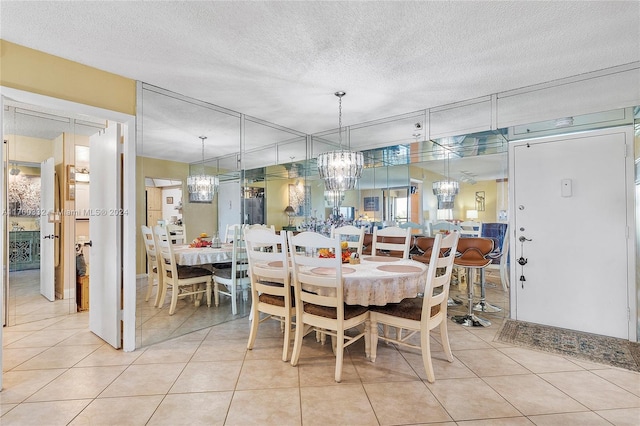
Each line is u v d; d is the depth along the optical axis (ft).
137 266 9.80
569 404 6.29
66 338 9.97
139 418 5.92
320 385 7.02
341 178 12.41
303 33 7.20
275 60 8.46
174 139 11.18
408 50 7.98
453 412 6.04
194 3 6.11
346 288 7.46
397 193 15.76
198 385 7.05
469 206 13.10
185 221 11.71
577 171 10.13
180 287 12.19
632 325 9.29
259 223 14.83
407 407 6.20
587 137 9.95
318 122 14.19
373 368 7.80
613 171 9.57
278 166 15.74
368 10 6.41
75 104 8.29
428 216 14.65
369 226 16.65
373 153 15.75
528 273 11.05
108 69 8.84
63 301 13.78
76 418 5.93
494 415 5.95
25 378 7.43
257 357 8.48
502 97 10.87
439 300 7.77
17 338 9.98
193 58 8.30
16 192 14.70
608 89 9.69
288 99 11.31
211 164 12.63
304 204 16.99
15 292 15.05
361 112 12.78
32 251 15.53
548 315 10.65
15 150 13.96
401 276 7.62
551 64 8.79
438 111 12.21
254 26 6.92
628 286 9.36
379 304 7.39
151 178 10.19
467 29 7.09
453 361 8.16
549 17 6.66
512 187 11.39
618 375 7.41
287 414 6.00
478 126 11.82
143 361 8.29
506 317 11.65
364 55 8.23
